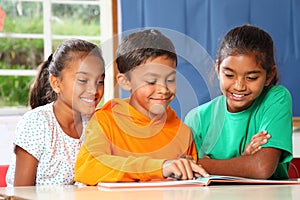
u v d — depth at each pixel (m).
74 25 4.77
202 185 1.34
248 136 1.80
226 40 1.70
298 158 2.37
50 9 3.22
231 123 1.81
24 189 1.36
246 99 1.69
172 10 2.95
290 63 3.08
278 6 3.07
